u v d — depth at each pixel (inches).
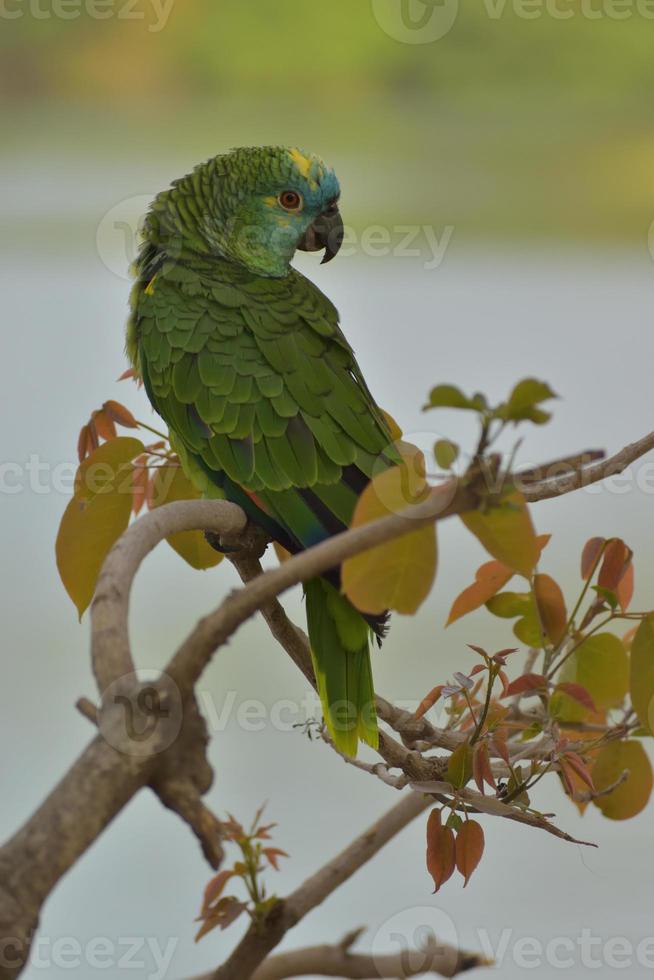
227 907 105.3
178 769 61.0
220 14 1027.3
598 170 1096.2
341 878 109.8
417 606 71.1
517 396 64.2
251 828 108.3
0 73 1082.1
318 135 1133.1
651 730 111.0
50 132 1109.7
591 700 112.7
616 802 124.2
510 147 1100.5
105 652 68.5
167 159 1141.1
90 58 1060.5
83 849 58.7
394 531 65.3
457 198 1091.9
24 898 57.1
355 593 70.7
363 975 109.5
